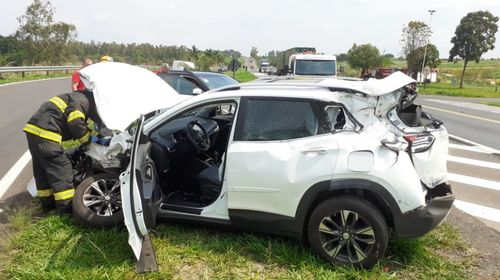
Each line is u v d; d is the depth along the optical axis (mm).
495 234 4449
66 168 4184
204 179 4168
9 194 5094
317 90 3678
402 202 3289
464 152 9078
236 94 3812
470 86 50594
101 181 4109
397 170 3281
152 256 3480
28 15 42656
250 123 3707
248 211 3650
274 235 3959
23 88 19359
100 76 4219
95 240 3777
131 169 3359
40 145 4062
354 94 3572
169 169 4273
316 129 3527
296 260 3518
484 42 46344
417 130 3555
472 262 3754
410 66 45531
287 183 3465
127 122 3838
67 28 44188
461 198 5898
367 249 3430
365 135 3439
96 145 4195
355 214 3395
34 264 3430
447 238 4180
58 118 4129
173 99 4539
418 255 3666
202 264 3533
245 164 3576
